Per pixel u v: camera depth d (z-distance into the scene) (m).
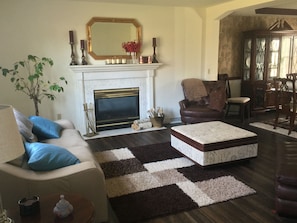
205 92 5.35
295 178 2.12
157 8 5.13
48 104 4.64
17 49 4.31
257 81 6.07
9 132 1.23
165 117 5.62
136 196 2.63
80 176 2.02
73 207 1.54
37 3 4.29
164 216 2.32
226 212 2.36
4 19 4.16
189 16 5.39
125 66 4.91
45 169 2.07
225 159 3.18
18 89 4.20
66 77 4.69
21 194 1.91
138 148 4.05
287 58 6.35
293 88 4.38
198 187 2.79
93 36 4.73
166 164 3.40
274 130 4.86
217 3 4.91
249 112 5.94
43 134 3.18
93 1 4.59
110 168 3.30
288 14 6.06
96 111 5.00
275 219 2.24
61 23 4.49
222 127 3.65
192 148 3.26
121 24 4.90
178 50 5.47
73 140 3.12
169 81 5.52
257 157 3.59
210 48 5.54
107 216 2.18
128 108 5.28
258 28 6.41
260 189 2.74
